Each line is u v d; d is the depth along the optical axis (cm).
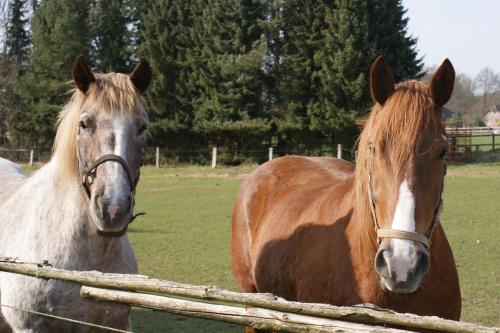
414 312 284
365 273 292
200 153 2728
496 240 902
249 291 454
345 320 191
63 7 2939
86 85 321
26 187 373
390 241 247
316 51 2598
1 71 3014
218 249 880
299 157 490
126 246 365
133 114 314
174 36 2844
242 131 2667
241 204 474
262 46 2609
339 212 335
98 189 296
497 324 515
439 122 264
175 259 810
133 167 313
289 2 2708
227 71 2647
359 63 2492
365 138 289
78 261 326
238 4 2745
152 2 2942
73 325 324
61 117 349
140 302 220
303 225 364
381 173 258
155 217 1227
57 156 343
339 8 2578
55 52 2966
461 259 777
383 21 2548
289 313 196
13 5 3650
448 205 1294
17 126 2972
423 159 252
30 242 335
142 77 338
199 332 518
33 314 319
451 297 294
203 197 1573
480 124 4512
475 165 2150
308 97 2673
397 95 268
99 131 306
